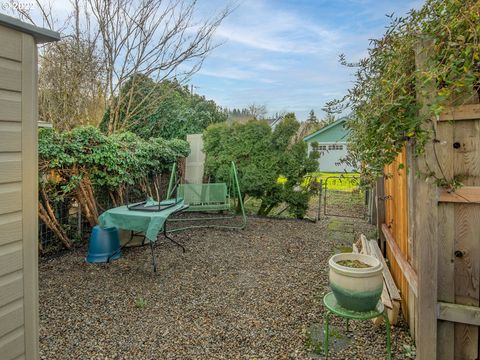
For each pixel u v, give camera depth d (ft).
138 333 7.27
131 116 22.98
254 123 19.12
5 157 4.15
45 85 20.83
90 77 21.63
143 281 10.21
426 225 5.21
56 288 9.61
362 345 6.63
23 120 4.36
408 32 4.97
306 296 9.12
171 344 6.84
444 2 4.42
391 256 9.56
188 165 22.85
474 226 5.03
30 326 4.56
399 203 8.36
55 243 12.92
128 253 12.80
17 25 4.15
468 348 5.15
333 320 7.71
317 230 16.78
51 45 20.58
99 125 22.25
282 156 18.80
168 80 24.40
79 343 6.88
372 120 5.37
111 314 8.14
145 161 16.85
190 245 13.94
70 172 12.68
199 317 8.00
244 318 7.92
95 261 11.72
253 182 18.70
